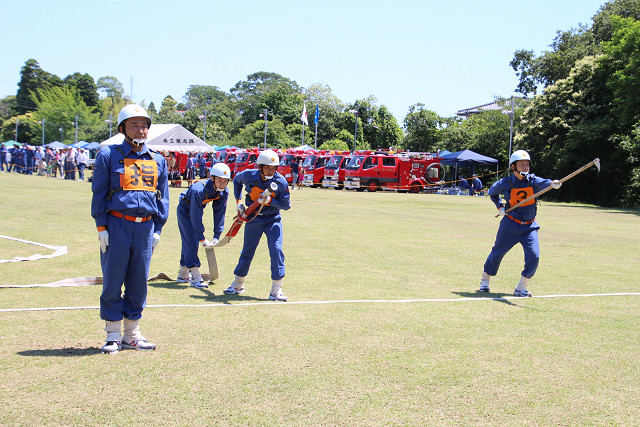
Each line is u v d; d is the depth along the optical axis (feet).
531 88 155.63
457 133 169.89
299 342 16.10
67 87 332.19
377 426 10.94
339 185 130.93
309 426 10.84
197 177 131.85
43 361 13.99
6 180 102.27
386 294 22.91
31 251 31.17
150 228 15.40
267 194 20.92
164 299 21.31
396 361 14.71
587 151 116.06
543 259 34.63
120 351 15.02
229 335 16.63
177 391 12.36
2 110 440.04
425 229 49.01
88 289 22.36
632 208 104.58
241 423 10.89
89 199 66.44
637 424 11.41
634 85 102.63
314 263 29.96
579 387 13.30
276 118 268.00
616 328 18.58
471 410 11.83
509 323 18.89
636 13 133.49
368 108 228.84
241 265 22.25
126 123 15.08
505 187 23.73
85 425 10.61
